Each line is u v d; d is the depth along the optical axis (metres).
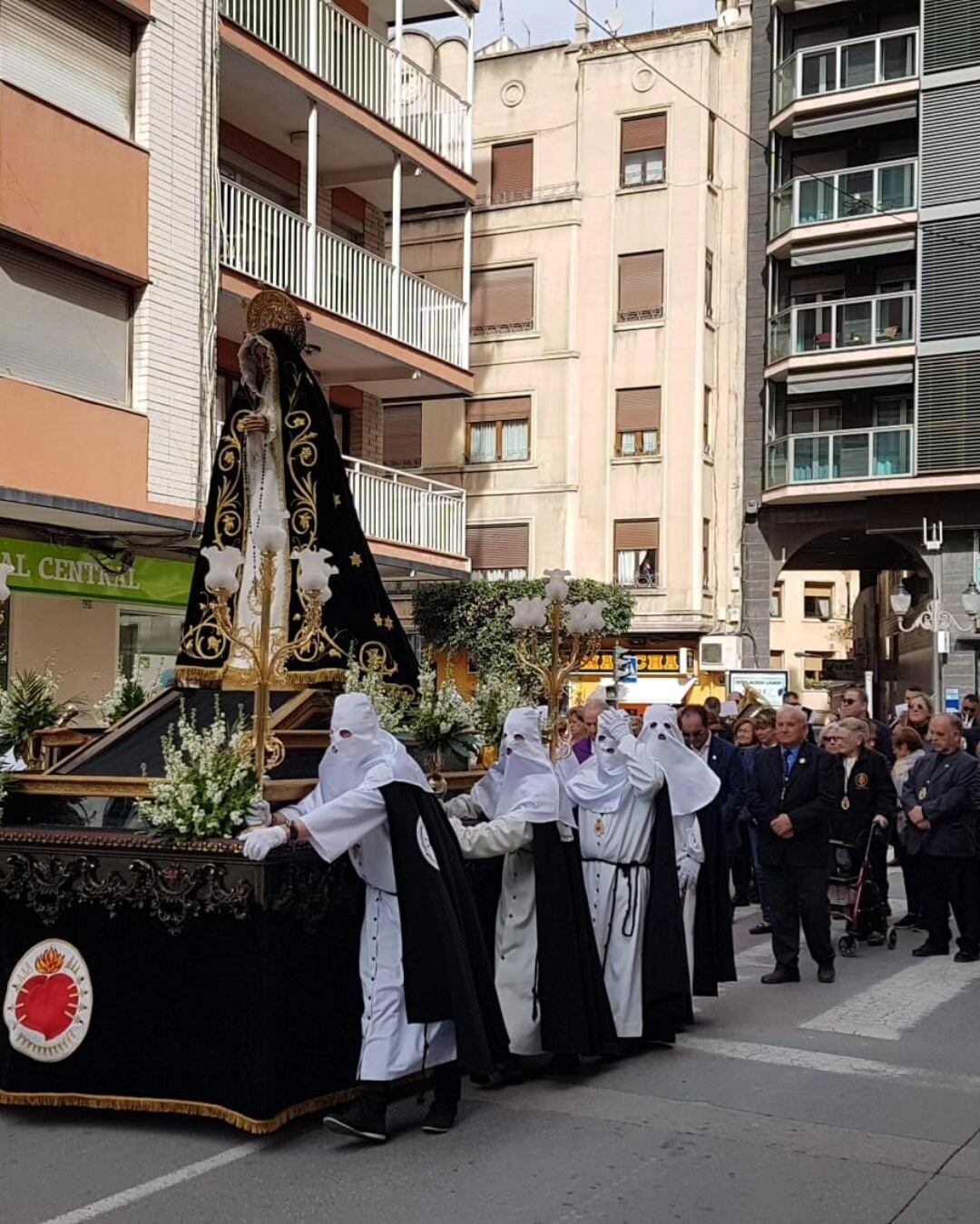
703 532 32.75
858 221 30.78
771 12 32.78
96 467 16.06
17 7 15.29
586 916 7.27
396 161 22.48
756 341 33.12
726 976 8.88
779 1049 8.02
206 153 17.83
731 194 33.47
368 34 21.58
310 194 20.08
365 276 21.53
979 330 29.50
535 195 33.94
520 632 9.77
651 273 33.00
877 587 39.72
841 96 31.12
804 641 55.72
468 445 34.25
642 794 7.75
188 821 5.94
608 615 30.39
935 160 30.09
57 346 15.84
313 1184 5.58
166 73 17.23
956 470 29.64
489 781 7.41
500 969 7.16
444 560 23.39
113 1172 5.68
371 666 7.68
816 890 10.13
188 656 7.83
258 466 7.81
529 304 33.81
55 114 15.60
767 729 13.64
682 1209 5.38
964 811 11.05
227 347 20.34
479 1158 5.95
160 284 17.03
